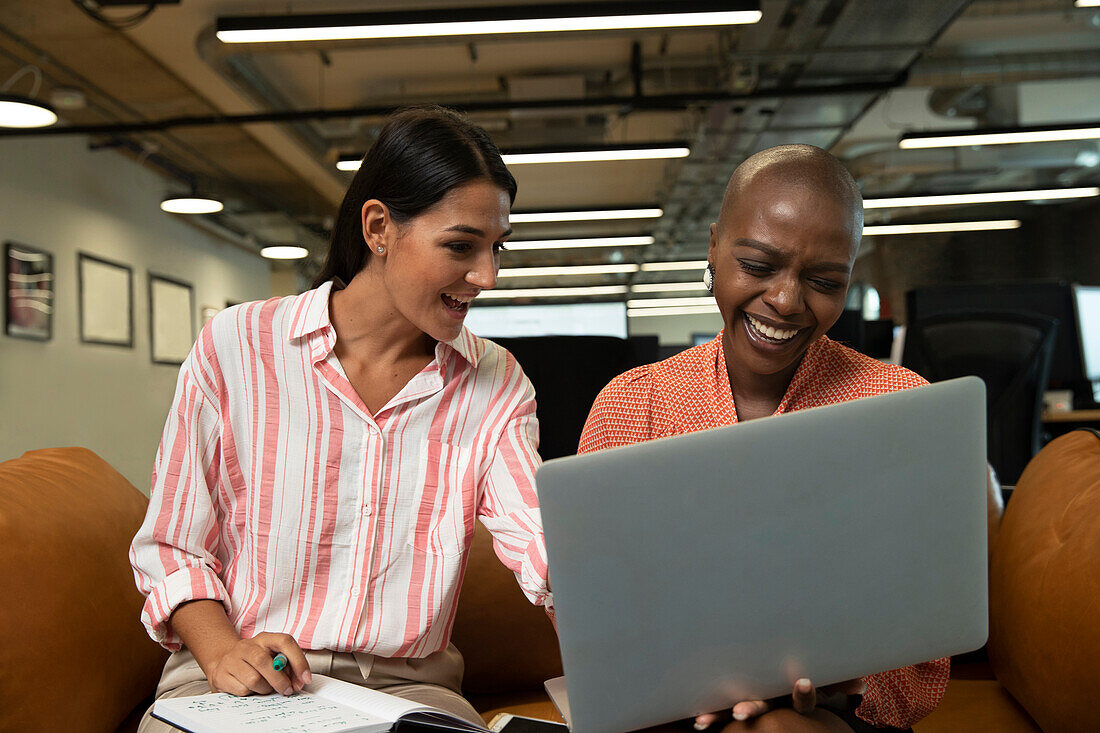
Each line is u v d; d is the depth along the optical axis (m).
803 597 0.85
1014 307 4.72
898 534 0.86
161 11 6.25
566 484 0.79
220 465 1.20
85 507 1.42
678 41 7.62
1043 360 3.57
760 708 0.88
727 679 0.86
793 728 0.86
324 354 1.18
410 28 5.32
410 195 1.10
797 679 0.88
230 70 6.86
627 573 0.81
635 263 15.39
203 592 1.11
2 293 6.52
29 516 1.26
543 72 8.20
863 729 1.01
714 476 0.81
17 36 6.25
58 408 7.18
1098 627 1.05
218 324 1.21
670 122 9.40
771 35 6.60
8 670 1.08
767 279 1.13
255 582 1.18
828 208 1.09
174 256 9.60
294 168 10.19
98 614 1.26
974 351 3.60
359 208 1.17
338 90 8.41
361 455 1.19
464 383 1.24
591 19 5.27
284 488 1.18
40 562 1.20
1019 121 9.35
